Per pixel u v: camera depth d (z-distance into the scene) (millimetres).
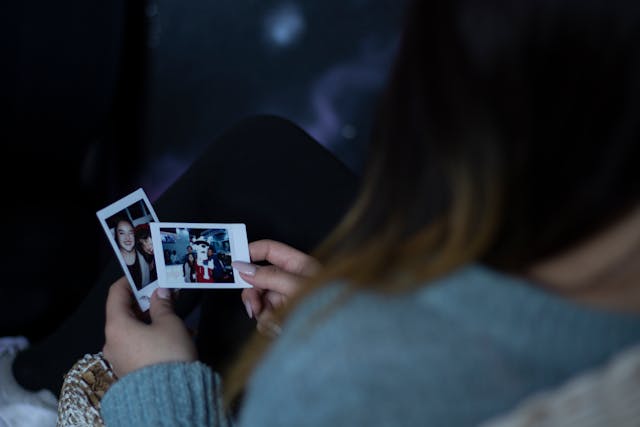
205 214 1367
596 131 429
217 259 1249
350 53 2326
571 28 422
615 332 421
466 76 438
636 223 447
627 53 419
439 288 446
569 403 408
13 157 1841
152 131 2240
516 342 427
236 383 627
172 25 2309
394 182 479
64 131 1897
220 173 1384
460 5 445
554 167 439
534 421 410
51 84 1849
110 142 2102
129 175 2193
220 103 2273
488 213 434
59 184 1924
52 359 1268
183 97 2271
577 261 455
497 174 433
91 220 1951
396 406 422
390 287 459
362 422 422
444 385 424
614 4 417
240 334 1243
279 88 2295
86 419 1079
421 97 454
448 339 433
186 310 1337
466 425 421
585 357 423
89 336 1271
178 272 1224
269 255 1260
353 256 491
